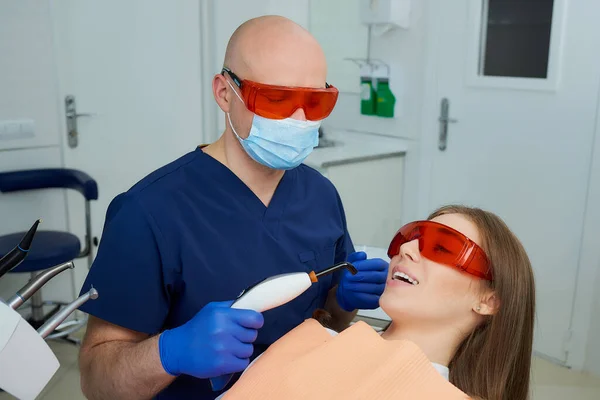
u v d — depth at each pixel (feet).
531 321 3.58
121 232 3.38
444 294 3.48
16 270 7.55
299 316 3.85
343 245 4.37
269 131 3.43
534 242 8.68
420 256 3.53
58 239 8.21
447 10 9.14
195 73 10.38
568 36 7.82
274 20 3.46
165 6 9.82
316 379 2.97
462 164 9.41
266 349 3.56
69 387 7.83
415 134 10.02
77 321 9.16
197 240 3.52
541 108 8.27
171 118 10.28
